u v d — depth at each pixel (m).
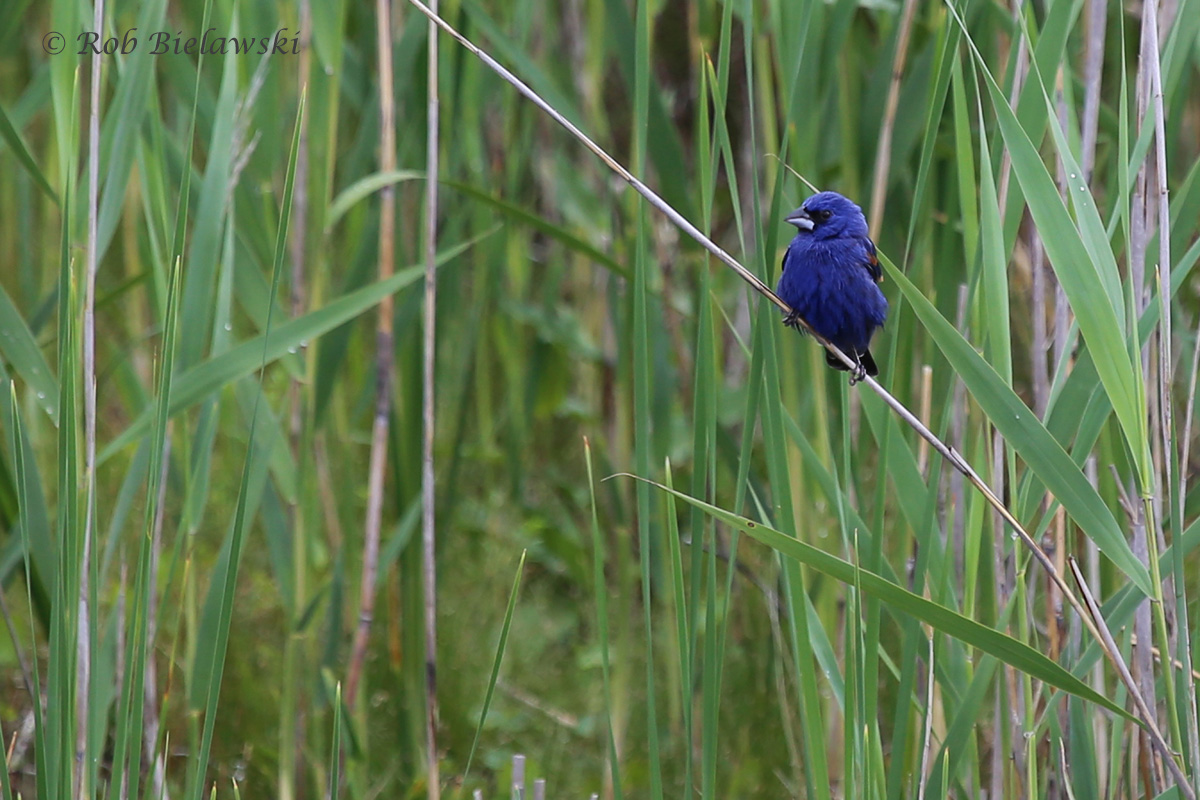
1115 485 8.11
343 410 12.12
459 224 10.77
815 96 8.92
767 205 10.60
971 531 7.29
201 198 8.29
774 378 6.80
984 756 9.41
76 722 7.00
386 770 10.91
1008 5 9.43
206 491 8.38
